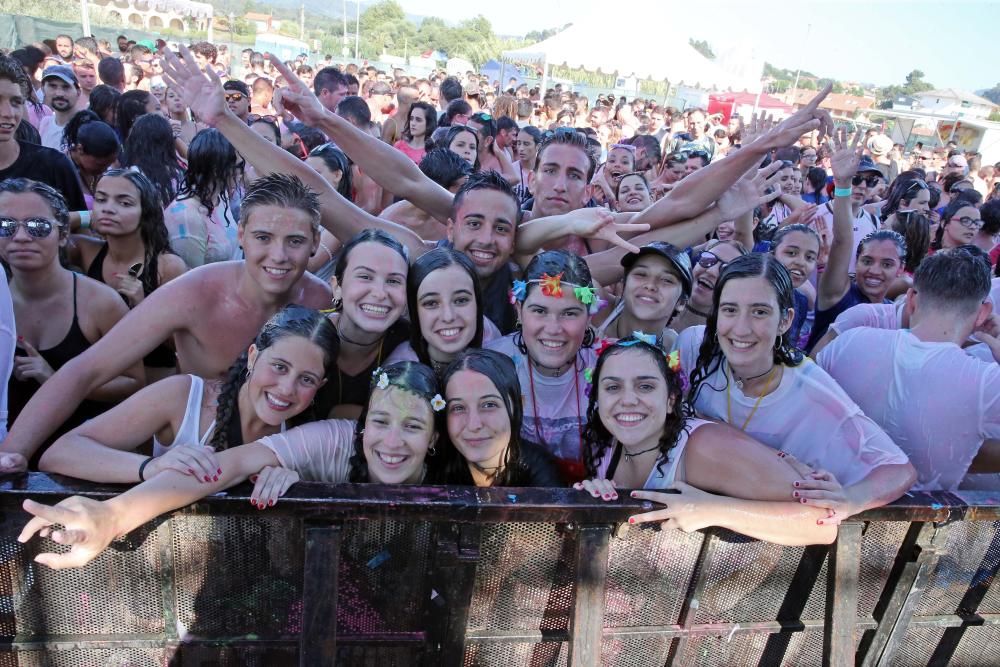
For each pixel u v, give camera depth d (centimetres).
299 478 171
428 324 239
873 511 177
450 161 436
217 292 248
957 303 218
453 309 237
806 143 1309
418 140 759
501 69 2103
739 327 209
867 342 235
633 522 169
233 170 365
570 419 248
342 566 169
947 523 185
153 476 159
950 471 222
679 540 181
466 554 164
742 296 209
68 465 170
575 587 169
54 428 213
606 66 1812
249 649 175
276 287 242
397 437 188
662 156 820
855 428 201
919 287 229
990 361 272
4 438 203
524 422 247
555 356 239
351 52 6169
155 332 237
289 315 199
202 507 158
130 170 312
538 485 219
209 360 254
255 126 605
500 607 178
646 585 184
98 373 227
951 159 1082
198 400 202
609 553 178
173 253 334
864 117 2827
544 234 293
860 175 636
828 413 208
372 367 251
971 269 217
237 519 164
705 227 316
